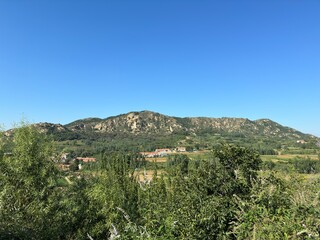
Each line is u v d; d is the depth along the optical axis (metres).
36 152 13.48
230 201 6.39
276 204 5.62
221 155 7.86
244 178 7.28
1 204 11.26
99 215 13.81
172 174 11.49
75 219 13.42
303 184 6.52
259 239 4.63
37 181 13.09
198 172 7.73
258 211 5.19
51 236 12.34
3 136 13.57
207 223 5.64
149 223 5.84
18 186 12.88
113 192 15.67
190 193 7.15
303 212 4.94
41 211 12.30
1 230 10.00
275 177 6.88
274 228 4.62
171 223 5.58
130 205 14.63
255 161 7.69
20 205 12.41
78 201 14.04
